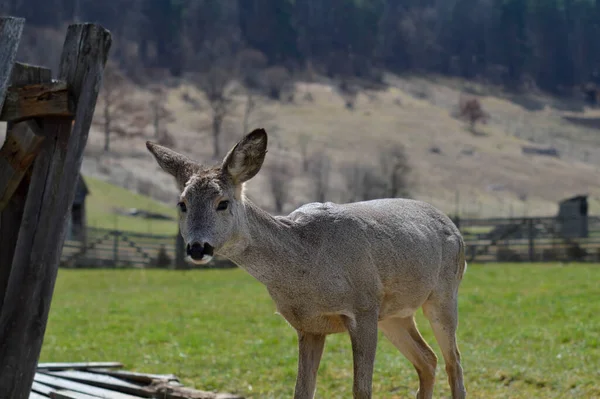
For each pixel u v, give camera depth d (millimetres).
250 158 7914
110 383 10883
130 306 23516
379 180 83938
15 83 6691
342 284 8445
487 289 24609
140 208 71625
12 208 6852
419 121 149375
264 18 191125
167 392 10766
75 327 19109
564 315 17969
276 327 18328
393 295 9016
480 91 199375
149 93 145875
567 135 166000
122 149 106062
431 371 9703
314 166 104625
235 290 27828
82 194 47688
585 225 40188
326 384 11773
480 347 14516
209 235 7613
